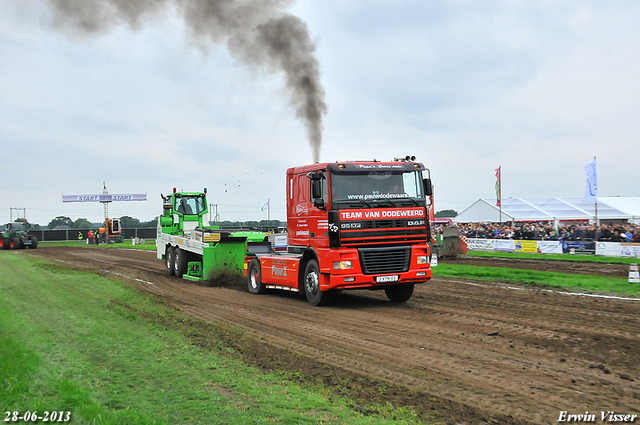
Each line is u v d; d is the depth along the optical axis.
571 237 27.72
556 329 8.77
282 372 6.40
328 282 11.40
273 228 19.11
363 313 10.77
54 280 17.30
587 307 11.04
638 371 6.29
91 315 10.45
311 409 5.05
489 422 4.79
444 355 7.16
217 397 5.35
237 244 17.14
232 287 16.42
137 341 8.06
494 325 9.17
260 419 4.71
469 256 27.83
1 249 43.72
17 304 11.91
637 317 9.80
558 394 5.51
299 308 11.69
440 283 16.06
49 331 8.78
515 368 6.48
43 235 70.62
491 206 46.03
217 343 8.05
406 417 4.89
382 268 11.31
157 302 12.53
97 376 6.09
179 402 5.18
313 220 11.79
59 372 6.14
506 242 31.03
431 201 12.10
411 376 6.21
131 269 22.66
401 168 11.75
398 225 11.43
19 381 5.47
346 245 11.02
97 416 4.53
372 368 6.58
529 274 17.59
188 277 18.36
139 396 5.36
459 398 5.43
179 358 7.00
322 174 11.30
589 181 27.12
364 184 11.33
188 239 18.19
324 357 7.16
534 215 42.72
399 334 8.55
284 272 13.34
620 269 19.55
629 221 40.81
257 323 9.80
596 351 7.25
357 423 4.69
